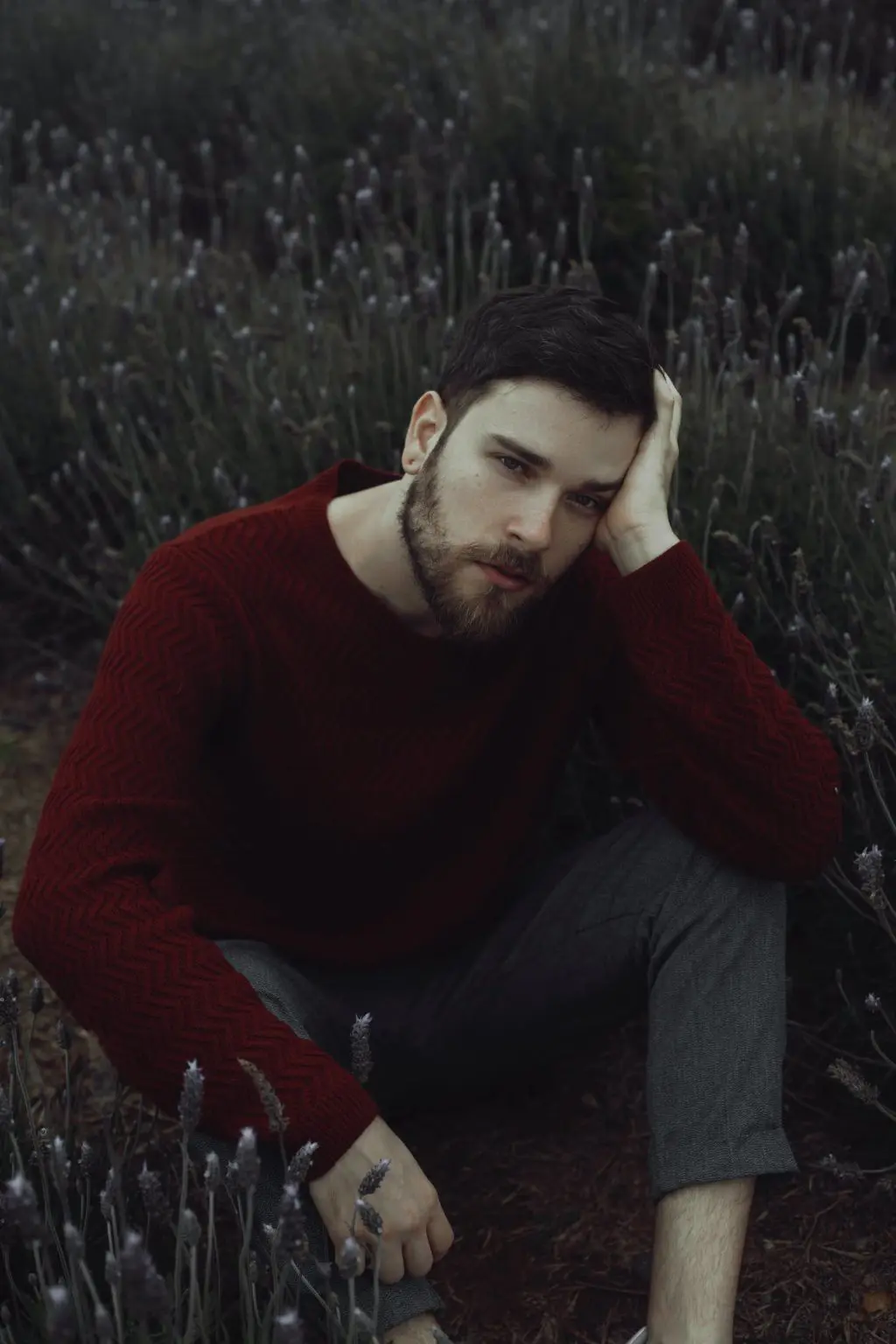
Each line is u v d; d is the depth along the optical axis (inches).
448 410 58.4
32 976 86.1
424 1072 69.8
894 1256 69.0
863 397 104.3
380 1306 53.7
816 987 81.0
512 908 68.1
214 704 58.6
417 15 188.7
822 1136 76.2
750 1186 57.9
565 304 56.6
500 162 151.2
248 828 64.4
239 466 107.0
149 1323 57.8
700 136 157.9
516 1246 71.6
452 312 121.9
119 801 54.4
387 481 65.6
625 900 63.7
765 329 104.5
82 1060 72.2
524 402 55.4
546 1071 81.7
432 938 66.9
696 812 63.1
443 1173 75.9
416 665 59.9
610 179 151.7
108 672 57.1
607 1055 82.4
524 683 65.7
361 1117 52.4
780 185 150.3
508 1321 67.6
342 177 158.6
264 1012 53.5
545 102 156.8
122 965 51.9
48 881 53.1
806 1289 68.0
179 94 185.2
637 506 63.2
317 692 59.8
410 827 63.1
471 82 163.5
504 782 66.7
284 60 191.0
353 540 59.7
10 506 117.2
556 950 65.3
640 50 179.0
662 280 144.4
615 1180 75.0
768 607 81.6
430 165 148.9
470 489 56.4
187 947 53.2
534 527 55.7
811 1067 77.6
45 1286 46.7
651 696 62.9
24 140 174.7
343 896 65.7
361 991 67.4
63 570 109.3
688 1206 57.2
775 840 61.7
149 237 149.9
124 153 164.9
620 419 56.1
